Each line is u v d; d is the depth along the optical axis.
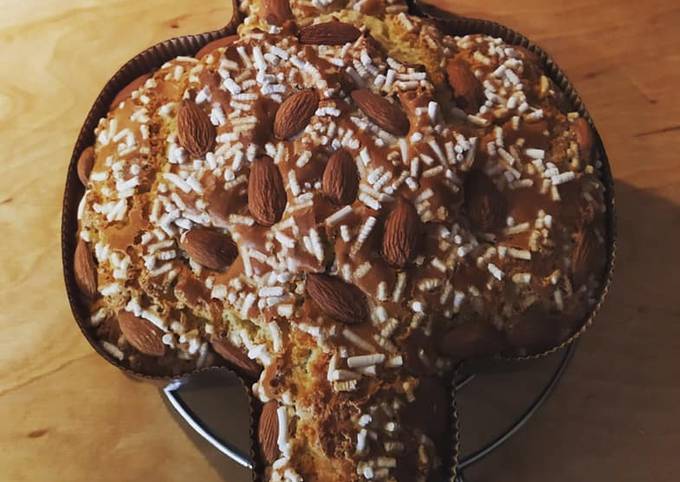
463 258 0.23
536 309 0.24
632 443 0.27
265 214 0.23
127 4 0.33
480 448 0.25
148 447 0.26
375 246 0.22
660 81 0.32
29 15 0.33
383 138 0.23
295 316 0.22
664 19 0.33
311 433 0.22
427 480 0.22
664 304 0.28
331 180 0.23
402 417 0.22
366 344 0.22
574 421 0.27
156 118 0.25
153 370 0.24
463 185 0.23
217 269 0.23
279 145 0.23
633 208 0.30
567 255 0.24
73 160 0.26
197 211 0.23
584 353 0.28
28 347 0.28
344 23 0.25
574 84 0.32
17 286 0.29
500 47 0.26
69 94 0.32
